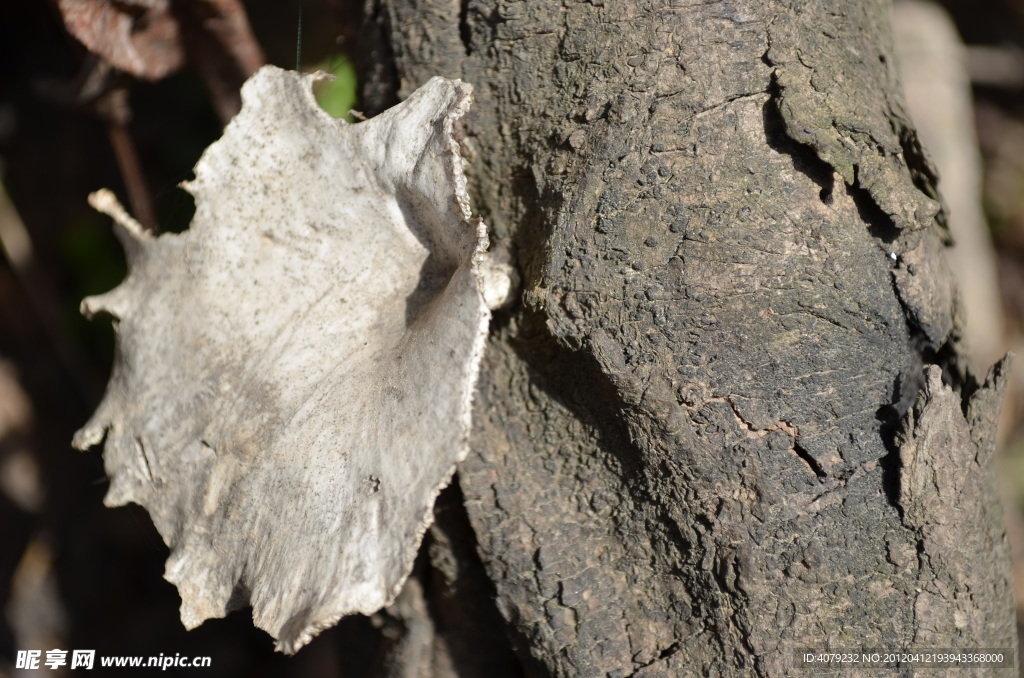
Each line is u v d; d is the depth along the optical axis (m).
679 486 0.43
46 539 0.65
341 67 0.49
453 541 0.45
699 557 0.43
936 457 0.43
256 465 0.43
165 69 0.50
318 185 0.43
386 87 0.45
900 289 0.43
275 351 0.44
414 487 0.42
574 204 0.43
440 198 0.42
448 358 0.42
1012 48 0.90
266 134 0.43
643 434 0.43
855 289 0.42
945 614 0.43
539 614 0.44
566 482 0.44
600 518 0.44
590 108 0.43
